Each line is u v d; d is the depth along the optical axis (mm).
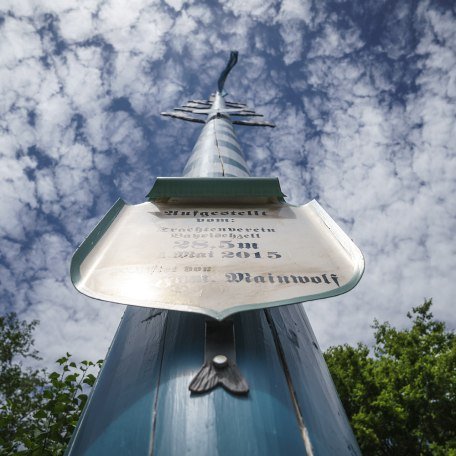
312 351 2588
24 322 14805
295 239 2674
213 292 2135
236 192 3164
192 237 2672
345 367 15438
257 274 2283
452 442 12062
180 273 2279
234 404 1714
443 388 13219
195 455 1521
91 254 2430
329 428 1902
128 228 2781
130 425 1736
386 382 13938
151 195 3125
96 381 2330
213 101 12258
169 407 1748
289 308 2875
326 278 2258
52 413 4109
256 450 1536
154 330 2383
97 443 1732
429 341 16016
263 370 1955
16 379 12664
